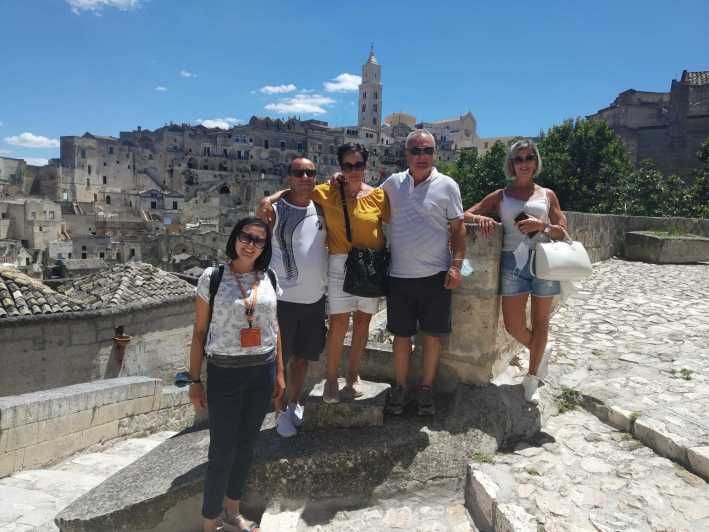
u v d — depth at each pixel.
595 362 6.04
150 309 12.86
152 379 8.77
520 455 4.10
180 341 13.85
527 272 4.58
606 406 4.73
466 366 4.80
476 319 4.71
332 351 4.40
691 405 4.69
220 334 3.57
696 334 7.07
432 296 4.25
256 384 3.64
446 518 3.68
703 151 34.41
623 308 8.78
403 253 4.25
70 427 7.20
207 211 88.75
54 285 18.86
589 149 39.78
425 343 4.42
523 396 4.77
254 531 3.62
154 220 82.62
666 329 7.38
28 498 5.38
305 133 117.38
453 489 3.89
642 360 6.03
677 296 9.77
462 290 4.77
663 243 14.70
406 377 4.69
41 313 10.86
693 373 5.53
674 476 3.75
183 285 14.35
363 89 133.75
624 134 54.03
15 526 4.61
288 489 3.88
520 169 4.56
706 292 10.16
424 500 3.86
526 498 3.52
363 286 4.14
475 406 4.39
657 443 4.12
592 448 4.20
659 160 52.72
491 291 4.64
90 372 11.77
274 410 4.95
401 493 3.88
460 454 4.00
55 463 6.98
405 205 4.25
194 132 113.88
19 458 6.52
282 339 4.22
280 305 4.20
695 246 14.75
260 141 113.94
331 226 4.24
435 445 4.03
